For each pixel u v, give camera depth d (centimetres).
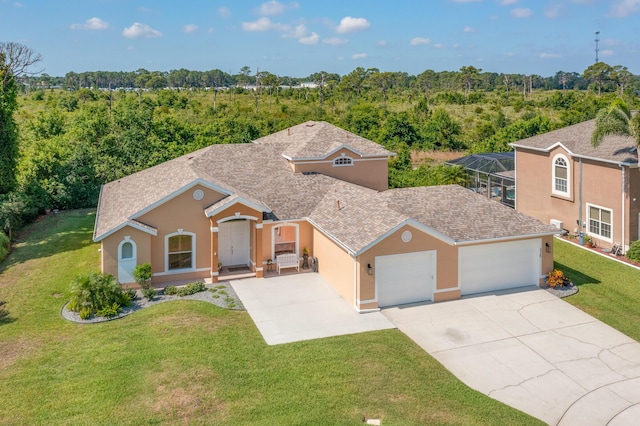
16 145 3922
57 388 1644
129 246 2506
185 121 7000
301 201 3011
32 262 2981
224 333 2027
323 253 2728
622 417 1569
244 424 1462
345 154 3500
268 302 2389
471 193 2897
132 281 2523
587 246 3175
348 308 2330
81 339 1994
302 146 3491
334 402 1573
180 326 2073
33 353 1886
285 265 2800
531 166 3669
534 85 19688
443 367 1830
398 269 2362
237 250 2902
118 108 5384
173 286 2536
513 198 3994
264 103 9856
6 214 3409
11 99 3803
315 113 7594
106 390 1623
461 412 1552
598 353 1948
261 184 3167
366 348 1928
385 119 7294
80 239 3434
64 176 4316
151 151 4922
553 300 2433
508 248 2555
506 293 2522
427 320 2216
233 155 3488
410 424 1476
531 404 1630
